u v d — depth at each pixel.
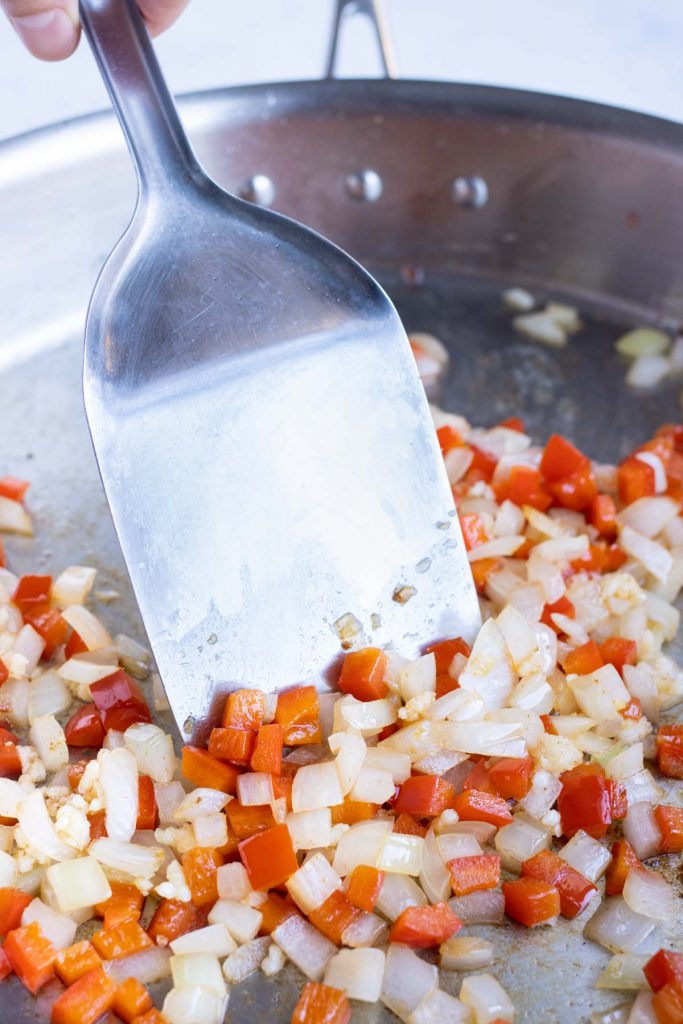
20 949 0.47
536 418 0.61
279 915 0.48
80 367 0.63
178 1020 0.46
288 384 0.51
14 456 0.60
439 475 0.51
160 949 0.48
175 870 0.48
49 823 0.49
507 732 0.50
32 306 0.63
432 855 0.49
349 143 0.63
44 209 0.61
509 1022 0.46
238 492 0.50
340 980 0.47
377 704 0.50
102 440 0.49
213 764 0.49
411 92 0.62
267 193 0.64
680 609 0.56
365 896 0.48
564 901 0.48
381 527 0.51
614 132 0.61
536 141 0.62
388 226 0.66
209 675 0.49
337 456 0.51
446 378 0.63
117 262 0.51
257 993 0.47
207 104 0.62
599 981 0.47
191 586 0.49
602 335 0.64
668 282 0.64
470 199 0.65
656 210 0.62
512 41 0.97
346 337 0.52
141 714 0.52
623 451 0.60
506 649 0.52
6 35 0.96
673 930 0.48
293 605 0.50
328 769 0.49
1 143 0.60
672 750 0.51
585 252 0.65
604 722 0.51
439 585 0.51
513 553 0.56
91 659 0.54
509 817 0.49
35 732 0.51
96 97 0.90
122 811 0.49
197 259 0.52
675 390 0.62
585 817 0.49
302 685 0.50
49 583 0.55
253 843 0.48
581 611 0.54
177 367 0.51
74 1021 0.46
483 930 0.48
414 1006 0.47
